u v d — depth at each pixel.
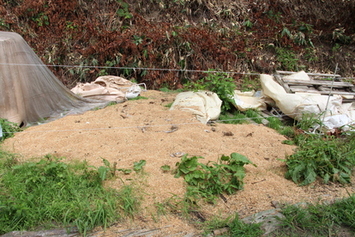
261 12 9.95
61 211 2.96
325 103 5.66
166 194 3.37
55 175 3.47
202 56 8.46
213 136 4.83
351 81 8.68
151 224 2.97
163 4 9.02
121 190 3.36
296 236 2.92
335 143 4.54
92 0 8.46
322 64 9.61
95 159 4.01
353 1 10.39
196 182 3.53
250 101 6.47
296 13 10.35
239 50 8.89
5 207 2.87
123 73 8.00
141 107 5.90
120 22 8.37
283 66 9.23
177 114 5.44
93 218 2.90
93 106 6.04
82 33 8.01
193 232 2.89
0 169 3.67
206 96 5.98
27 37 7.88
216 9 9.49
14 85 5.03
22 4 7.98
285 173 3.93
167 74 8.11
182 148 4.37
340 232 3.02
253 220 3.04
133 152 4.22
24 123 5.29
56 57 7.84
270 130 5.38
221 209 3.24
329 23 10.41
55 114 5.70
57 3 8.11
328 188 3.74
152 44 8.10
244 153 4.38
